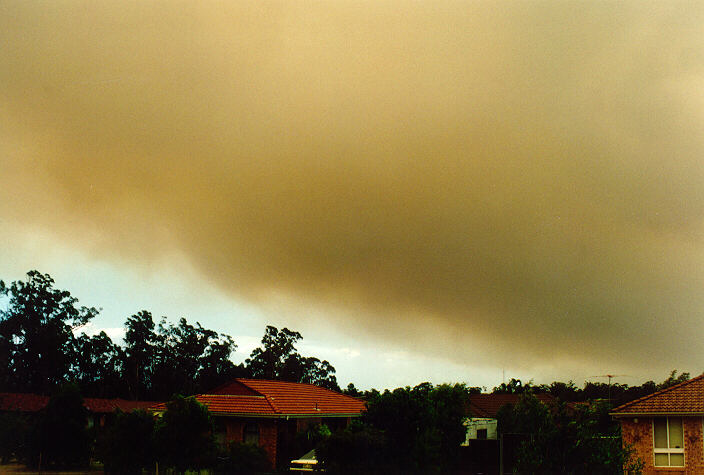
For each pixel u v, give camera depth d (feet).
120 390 250.16
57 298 230.07
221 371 263.29
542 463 68.90
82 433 131.95
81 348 238.48
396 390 84.28
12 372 221.46
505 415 144.46
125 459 90.02
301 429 120.47
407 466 79.66
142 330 257.55
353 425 83.10
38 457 129.70
